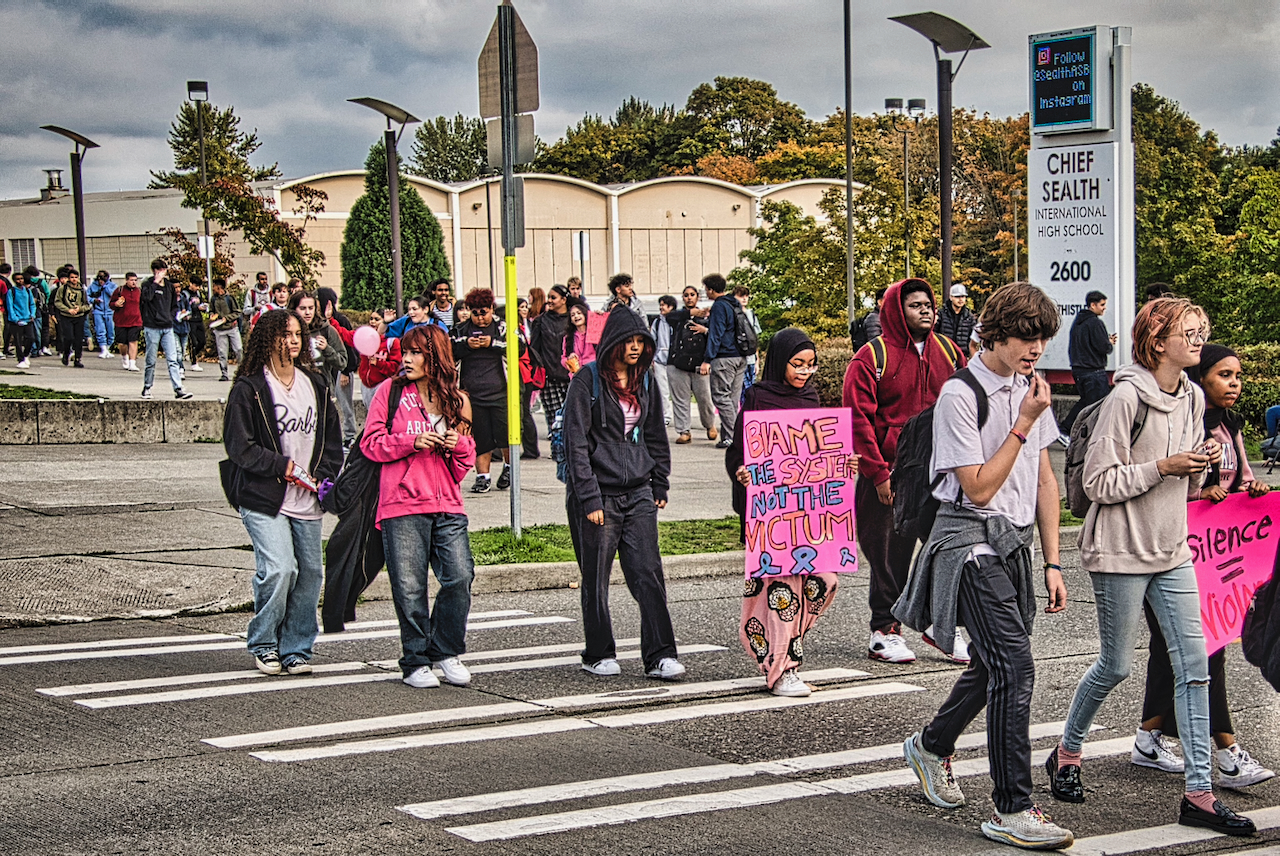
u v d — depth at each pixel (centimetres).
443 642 766
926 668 809
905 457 559
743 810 554
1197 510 591
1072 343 1788
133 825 525
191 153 8812
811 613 750
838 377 2580
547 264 6050
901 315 788
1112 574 559
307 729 666
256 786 576
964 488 523
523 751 636
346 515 780
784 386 753
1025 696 516
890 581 818
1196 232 4850
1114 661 563
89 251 5609
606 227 6159
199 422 1856
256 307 2655
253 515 768
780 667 742
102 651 838
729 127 10244
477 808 550
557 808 552
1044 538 552
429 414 757
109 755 620
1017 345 517
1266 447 1677
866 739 663
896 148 6216
